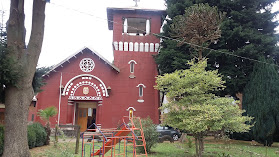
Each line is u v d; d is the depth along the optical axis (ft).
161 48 76.84
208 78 40.01
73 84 78.69
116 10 85.30
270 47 67.41
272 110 58.65
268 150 52.70
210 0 74.23
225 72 67.72
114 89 79.77
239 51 66.74
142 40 84.64
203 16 57.31
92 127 86.38
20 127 29.58
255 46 69.05
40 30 32.63
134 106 79.00
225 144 60.49
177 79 40.50
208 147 54.44
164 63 73.46
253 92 63.82
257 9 75.72
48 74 78.23
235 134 73.20
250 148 55.36
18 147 29.01
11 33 30.86
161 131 67.46
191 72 41.16
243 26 70.85
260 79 62.64
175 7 75.56
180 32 62.08
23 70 30.45
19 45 31.07
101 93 79.00
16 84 29.55
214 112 35.24
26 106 30.60
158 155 42.50
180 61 68.28
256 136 61.16
